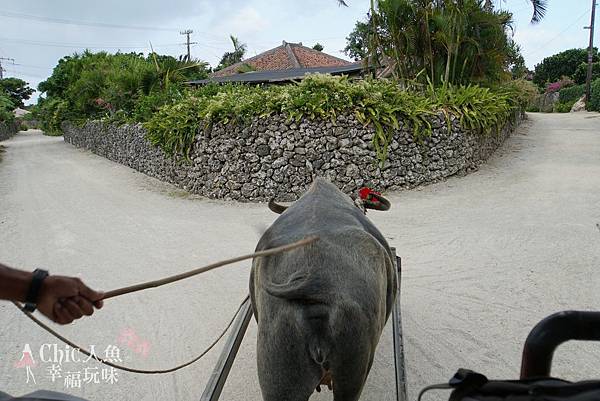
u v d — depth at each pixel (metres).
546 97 45.25
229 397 4.26
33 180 17.81
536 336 2.09
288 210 3.36
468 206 10.44
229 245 8.67
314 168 12.05
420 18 15.97
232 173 12.47
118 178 17.30
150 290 6.69
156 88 23.45
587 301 5.79
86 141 28.80
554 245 7.71
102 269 7.71
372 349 2.61
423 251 7.73
